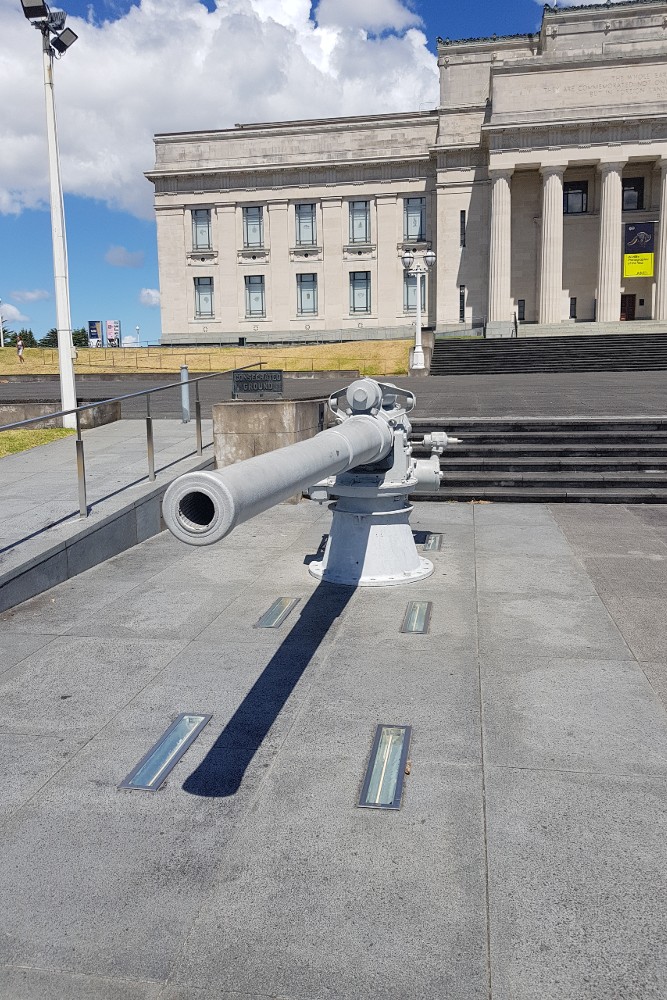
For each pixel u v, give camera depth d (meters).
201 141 55.94
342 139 54.62
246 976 2.46
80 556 7.09
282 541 8.12
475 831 3.15
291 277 56.34
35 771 3.69
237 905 2.77
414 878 2.88
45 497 8.44
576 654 4.94
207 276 57.41
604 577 6.58
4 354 43.75
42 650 5.21
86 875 2.95
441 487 10.52
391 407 6.55
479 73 53.22
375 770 3.63
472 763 3.67
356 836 3.14
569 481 10.30
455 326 52.81
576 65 47.38
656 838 3.09
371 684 4.57
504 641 5.19
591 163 48.81
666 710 4.16
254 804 3.39
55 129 12.29
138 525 8.20
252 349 42.78
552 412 13.72
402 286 55.03
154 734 4.03
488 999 2.35
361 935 2.61
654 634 5.25
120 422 13.66
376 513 6.52
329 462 4.29
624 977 2.42
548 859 2.97
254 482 3.13
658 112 46.59
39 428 12.72
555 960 2.49
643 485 10.20
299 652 5.09
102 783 3.58
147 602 6.20
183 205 56.75
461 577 6.68
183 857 3.04
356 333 55.81
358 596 6.22
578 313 52.88
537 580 6.54
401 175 54.09
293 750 3.84
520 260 52.44
